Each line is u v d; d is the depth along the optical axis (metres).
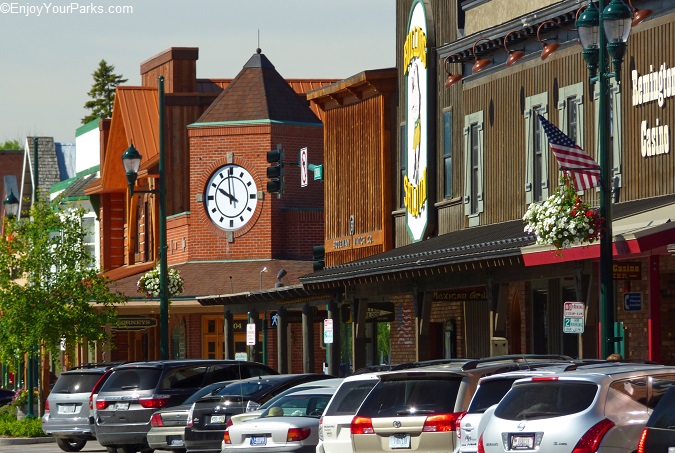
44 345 89.75
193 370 59.56
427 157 81.69
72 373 67.19
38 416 91.06
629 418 30.95
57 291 89.81
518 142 70.94
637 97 60.44
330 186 96.38
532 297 71.06
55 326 88.56
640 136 60.22
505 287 58.06
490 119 74.06
